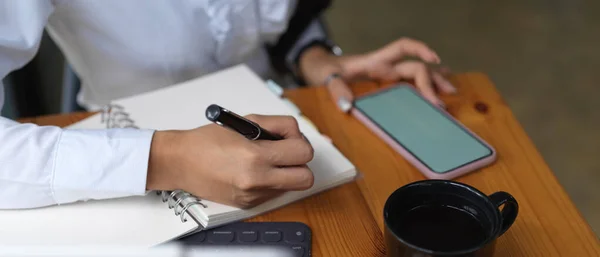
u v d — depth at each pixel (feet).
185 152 2.25
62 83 4.29
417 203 2.05
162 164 2.28
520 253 2.18
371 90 3.09
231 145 2.22
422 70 3.08
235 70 2.98
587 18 8.28
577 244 2.22
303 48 3.70
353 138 2.73
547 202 2.39
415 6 8.54
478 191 1.98
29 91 4.31
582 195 5.95
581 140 6.55
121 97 3.48
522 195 2.43
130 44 3.18
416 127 2.75
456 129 2.74
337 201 2.40
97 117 2.75
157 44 3.21
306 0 3.66
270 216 2.33
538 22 8.21
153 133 2.33
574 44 7.84
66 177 2.25
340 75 3.19
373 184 2.49
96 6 2.99
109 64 3.27
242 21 3.27
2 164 2.25
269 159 2.21
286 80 3.99
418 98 2.95
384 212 1.93
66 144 2.29
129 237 2.17
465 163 2.53
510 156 2.63
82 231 2.20
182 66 3.34
